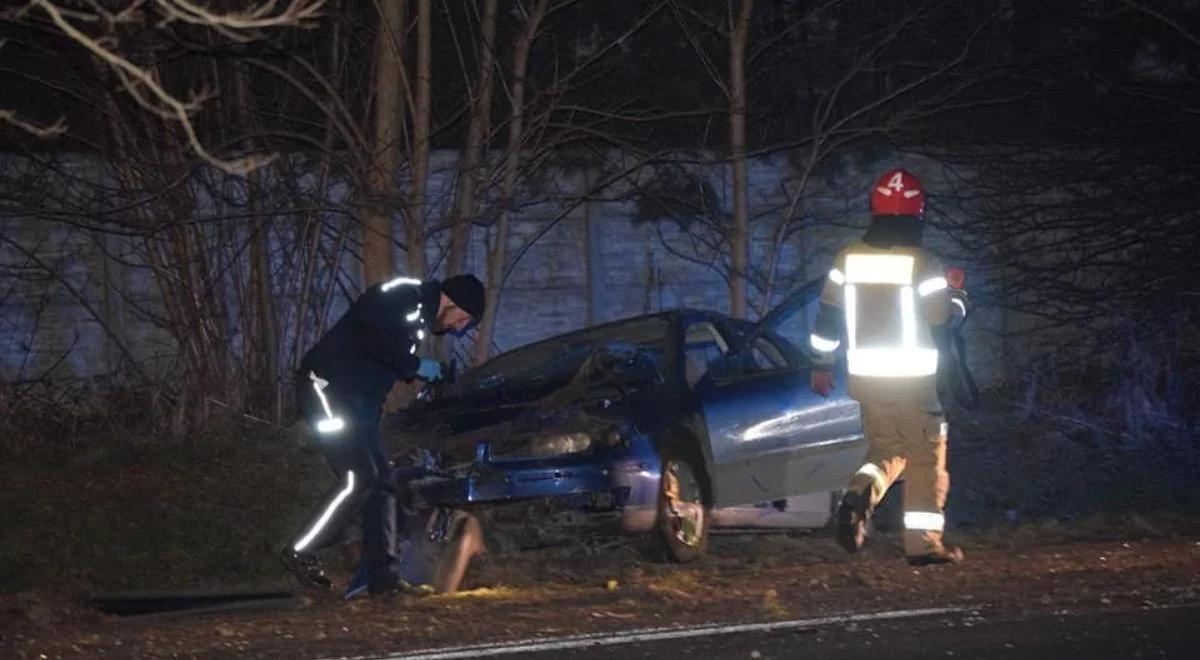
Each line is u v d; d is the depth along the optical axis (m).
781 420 13.09
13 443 16.53
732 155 18.66
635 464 11.93
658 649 8.56
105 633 9.62
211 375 17.89
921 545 11.27
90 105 16.66
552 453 11.84
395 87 16.67
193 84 17.16
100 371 19.05
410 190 17.27
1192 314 20.31
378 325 10.61
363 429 10.71
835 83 20.22
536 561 12.71
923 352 11.12
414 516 11.75
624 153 19.59
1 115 8.81
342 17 17.03
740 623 9.23
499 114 19.47
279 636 9.23
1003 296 20.70
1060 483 16.88
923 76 19.75
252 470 15.82
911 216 11.21
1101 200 20.22
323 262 18.80
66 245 18.92
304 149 17.44
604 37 19.80
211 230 18.00
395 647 8.80
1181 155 20.02
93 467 15.73
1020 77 20.06
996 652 8.30
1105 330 20.50
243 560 13.25
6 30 13.34
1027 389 20.22
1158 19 19.61
